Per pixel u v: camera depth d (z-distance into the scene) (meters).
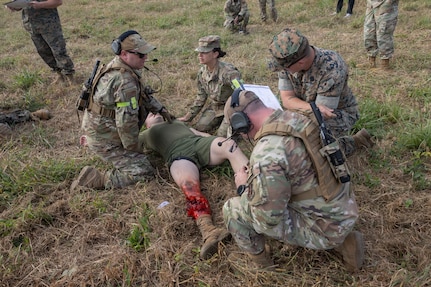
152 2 11.90
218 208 3.40
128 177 3.67
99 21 10.18
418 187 3.40
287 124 2.09
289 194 2.10
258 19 9.32
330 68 3.00
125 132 3.52
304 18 8.92
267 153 2.07
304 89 3.16
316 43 7.15
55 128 4.87
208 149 3.63
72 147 4.45
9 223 3.22
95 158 4.11
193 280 2.68
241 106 2.18
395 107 4.42
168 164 3.74
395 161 3.75
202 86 4.43
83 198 3.51
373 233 2.96
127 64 3.47
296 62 2.81
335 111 3.42
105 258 2.89
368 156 3.86
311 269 2.68
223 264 2.77
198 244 3.02
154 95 5.52
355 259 2.55
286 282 2.59
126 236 3.14
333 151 2.12
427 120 4.10
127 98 3.41
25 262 2.93
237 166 3.47
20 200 3.55
